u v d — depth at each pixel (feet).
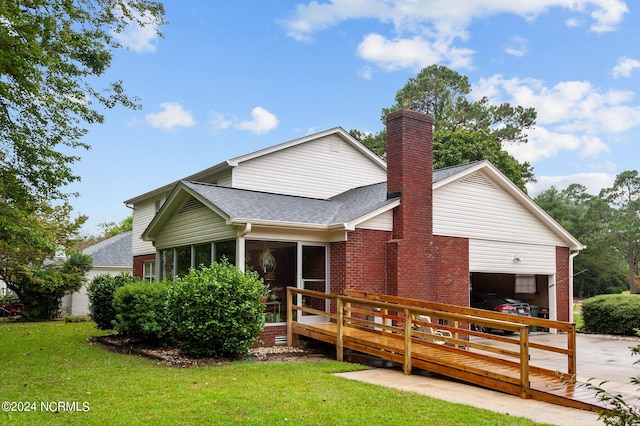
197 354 33.60
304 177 58.65
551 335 55.11
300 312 40.98
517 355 24.82
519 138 137.90
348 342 34.19
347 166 62.59
